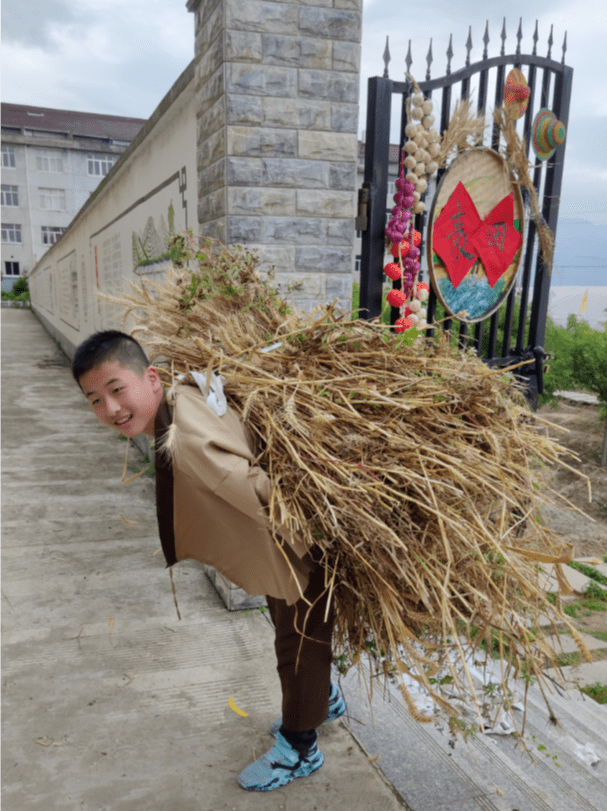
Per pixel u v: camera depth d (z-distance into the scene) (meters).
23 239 38.06
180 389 1.41
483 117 2.69
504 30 2.81
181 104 3.73
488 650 1.55
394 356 1.66
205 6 2.90
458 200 2.78
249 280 1.94
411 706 1.39
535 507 1.61
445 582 1.31
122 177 6.39
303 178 2.82
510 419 1.65
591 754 2.06
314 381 1.48
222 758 1.94
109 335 1.32
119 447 6.24
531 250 3.13
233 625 2.78
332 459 1.35
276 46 2.69
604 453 8.38
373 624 1.48
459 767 1.91
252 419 1.48
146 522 4.14
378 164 2.66
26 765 1.89
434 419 1.54
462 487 1.44
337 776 1.85
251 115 2.71
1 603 2.96
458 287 2.90
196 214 3.55
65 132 38.81
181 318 1.79
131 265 6.14
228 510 1.35
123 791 1.79
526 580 1.52
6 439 6.53
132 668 2.42
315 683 1.68
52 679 2.34
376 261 2.74
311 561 1.46
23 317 28.55
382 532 1.31
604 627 4.09
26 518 4.18
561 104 3.11
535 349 3.34
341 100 2.82
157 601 3.00
